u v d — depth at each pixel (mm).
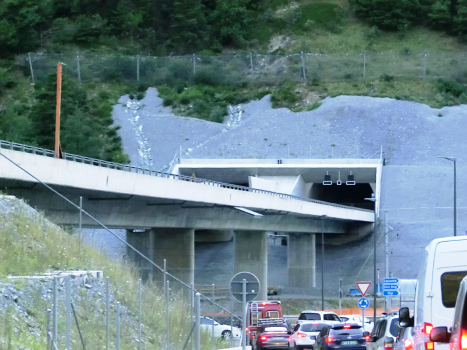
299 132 147625
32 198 48750
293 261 96125
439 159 132625
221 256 102562
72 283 30453
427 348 16797
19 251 32562
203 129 157375
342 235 107312
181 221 69125
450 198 112688
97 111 169875
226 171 122750
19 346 22609
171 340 32031
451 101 166750
